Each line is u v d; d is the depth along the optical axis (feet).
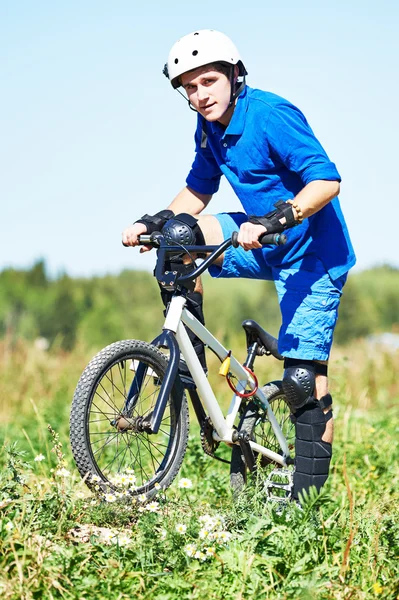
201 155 28.40
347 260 26.22
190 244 24.95
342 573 21.91
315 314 25.73
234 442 27.55
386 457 38.75
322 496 24.76
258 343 28.78
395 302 151.53
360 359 72.38
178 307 24.95
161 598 20.62
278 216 23.68
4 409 59.47
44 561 21.22
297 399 25.90
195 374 25.73
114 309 160.86
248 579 21.67
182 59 25.02
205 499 29.78
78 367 72.90
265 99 25.40
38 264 163.53
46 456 38.29
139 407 25.49
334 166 24.80
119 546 22.53
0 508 23.12
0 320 153.28
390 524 25.08
